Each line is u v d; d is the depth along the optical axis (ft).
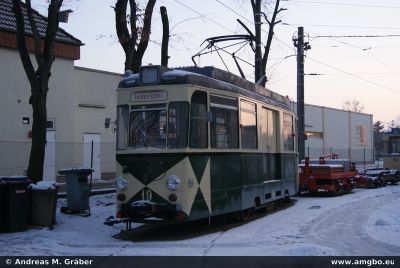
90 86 90.63
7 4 76.84
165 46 62.80
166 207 36.91
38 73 45.19
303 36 92.48
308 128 180.75
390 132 112.88
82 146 87.04
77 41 83.20
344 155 204.85
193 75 38.60
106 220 42.78
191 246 34.19
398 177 104.42
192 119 38.01
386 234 38.86
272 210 55.31
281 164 56.95
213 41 65.21
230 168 42.91
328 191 75.20
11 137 73.31
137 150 38.11
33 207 40.50
